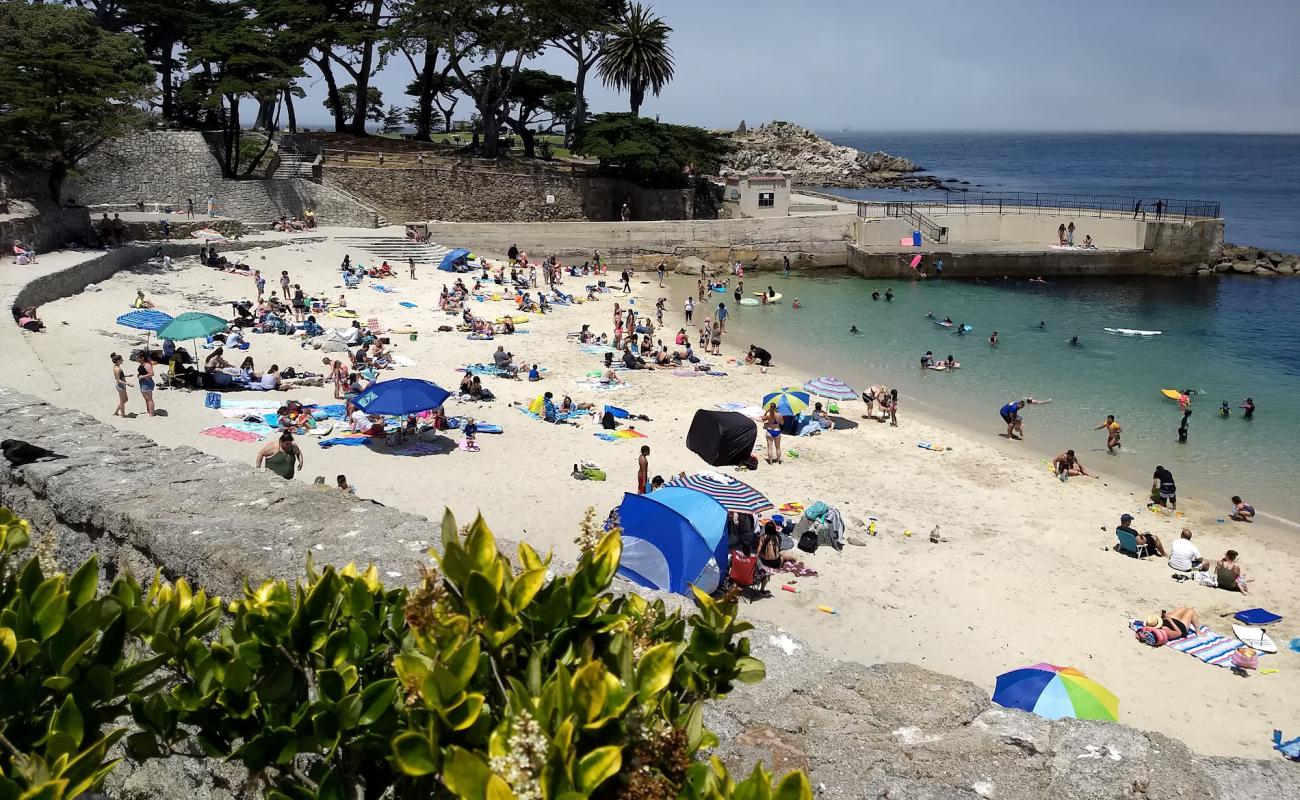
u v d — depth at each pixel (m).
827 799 4.51
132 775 5.73
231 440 25.27
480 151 78.25
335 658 3.63
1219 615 20.22
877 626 18.98
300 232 59.34
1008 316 54.91
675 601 6.82
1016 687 14.61
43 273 37.38
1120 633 19.22
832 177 164.25
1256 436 33.78
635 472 26.20
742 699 5.41
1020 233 73.12
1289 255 71.25
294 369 33.59
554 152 99.56
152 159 60.22
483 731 2.98
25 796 2.93
